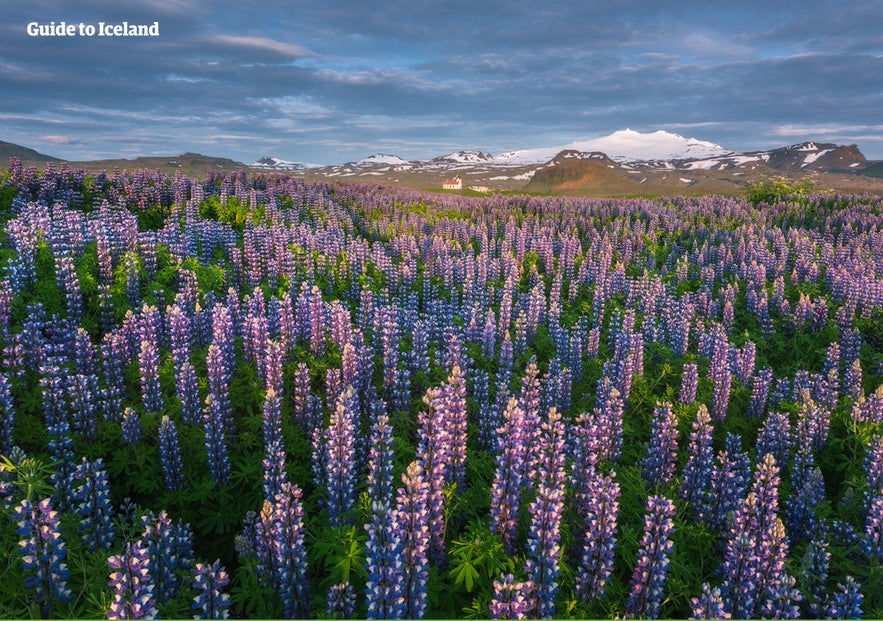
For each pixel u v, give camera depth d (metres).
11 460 7.96
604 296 23.84
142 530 8.37
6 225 19.89
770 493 8.51
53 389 10.17
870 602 7.85
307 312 15.39
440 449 7.67
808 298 22.75
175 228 21.91
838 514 10.42
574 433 9.88
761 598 7.22
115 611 5.84
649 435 13.55
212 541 9.67
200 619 6.26
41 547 6.45
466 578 6.96
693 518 9.63
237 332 15.76
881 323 21.30
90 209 29.98
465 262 26.38
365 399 12.24
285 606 7.11
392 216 44.19
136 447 10.31
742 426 14.05
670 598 7.64
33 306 12.48
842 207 50.09
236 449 10.95
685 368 14.72
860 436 12.42
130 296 16.58
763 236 36.06
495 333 18.42
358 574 7.49
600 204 52.97
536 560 6.91
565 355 17.03
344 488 8.29
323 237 26.77
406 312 18.30
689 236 38.75
